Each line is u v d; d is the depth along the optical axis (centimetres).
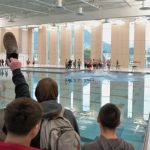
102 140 151
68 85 1213
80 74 1823
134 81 1388
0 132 138
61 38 2700
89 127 514
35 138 133
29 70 2127
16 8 1670
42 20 1747
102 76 1688
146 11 1377
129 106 745
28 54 2964
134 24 2305
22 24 1856
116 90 1059
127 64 2362
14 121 84
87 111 671
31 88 1078
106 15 1487
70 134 130
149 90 1059
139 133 475
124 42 2361
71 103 784
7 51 145
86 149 150
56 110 138
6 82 1297
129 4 1415
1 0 1479
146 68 2283
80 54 2581
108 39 2469
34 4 1589
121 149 148
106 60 2367
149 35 2272
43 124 134
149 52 2280
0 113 142
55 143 127
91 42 2503
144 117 605
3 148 80
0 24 1983
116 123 154
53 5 1498
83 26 2552
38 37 2861
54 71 1992
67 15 1633
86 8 1700
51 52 2783
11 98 835
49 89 148
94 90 1059
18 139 84
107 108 157
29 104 89
